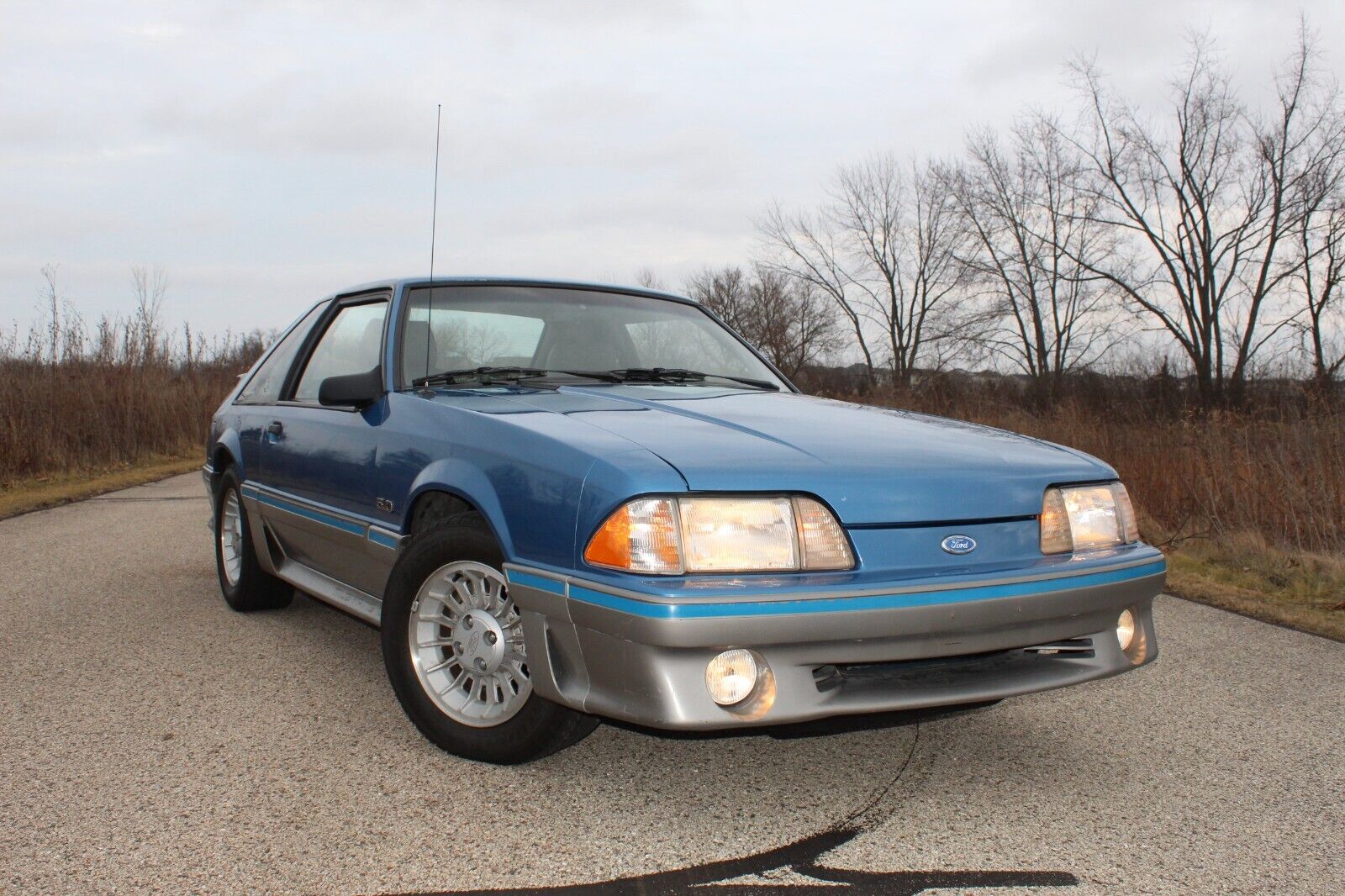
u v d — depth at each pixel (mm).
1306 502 6812
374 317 3730
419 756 2848
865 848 2314
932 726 3199
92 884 2098
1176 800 2637
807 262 40906
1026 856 2295
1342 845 2381
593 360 3709
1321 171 27406
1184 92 29969
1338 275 27250
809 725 2490
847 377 24625
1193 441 8203
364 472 3270
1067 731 3184
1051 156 32750
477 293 3723
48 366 12805
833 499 2393
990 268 34594
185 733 3010
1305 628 4727
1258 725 3264
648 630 2186
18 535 7047
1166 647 4340
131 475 12031
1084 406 11133
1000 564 2523
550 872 2176
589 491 2359
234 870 2166
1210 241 30062
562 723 2602
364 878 2141
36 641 4066
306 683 3529
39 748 2875
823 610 2246
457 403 3006
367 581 3438
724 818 2467
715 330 4250
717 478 2334
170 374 15961
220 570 4773
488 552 2660
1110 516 2805
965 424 3240
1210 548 6977
